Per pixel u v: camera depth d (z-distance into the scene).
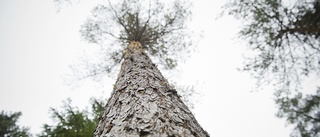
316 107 6.95
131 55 4.14
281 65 5.62
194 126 1.66
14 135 7.86
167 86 2.45
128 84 2.44
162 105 1.81
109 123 1.72
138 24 6.79
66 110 5.67
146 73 2.80
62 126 5.48
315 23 5.13
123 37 6.88
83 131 5.35
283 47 5.55
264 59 5.62
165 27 6.88
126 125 1.55
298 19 5.19
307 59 5.48
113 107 2.01
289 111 7.43
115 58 6.70
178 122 1.58
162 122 1.52
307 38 5.38
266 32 5.48
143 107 1.76
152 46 6.81
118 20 6.77
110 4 6.57
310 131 7.65
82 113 5.76
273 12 5.25
